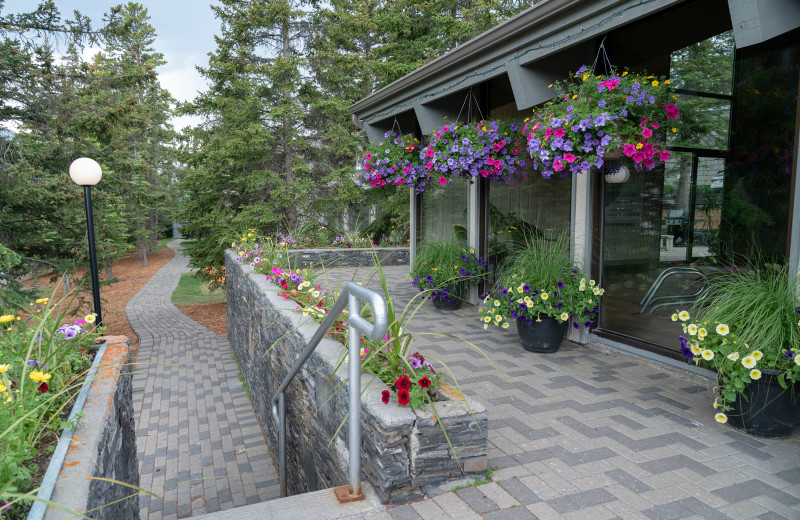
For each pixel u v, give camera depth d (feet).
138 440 18.54
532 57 11.98
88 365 9.77
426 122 18.03
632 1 9.43
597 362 12.44
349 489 6.93
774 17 7.52
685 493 6.70
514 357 12.94
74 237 31.60
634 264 12.74
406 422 6.63
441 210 22.56
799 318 7.72
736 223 10.75
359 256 34.17
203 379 25.36
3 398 6.36
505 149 14.33
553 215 15.17
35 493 5.34
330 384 9.00
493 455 7.82
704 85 11.12
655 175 12.25
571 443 8.20
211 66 41.65
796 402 7.92
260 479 15.64
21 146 27.86
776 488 6.80
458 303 18.90
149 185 43.86
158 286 63.21
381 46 45.19
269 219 40.34
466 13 43.42
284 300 15.34
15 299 26.66
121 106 31.07
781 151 9.84
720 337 8.14
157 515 13.76
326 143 47.47
